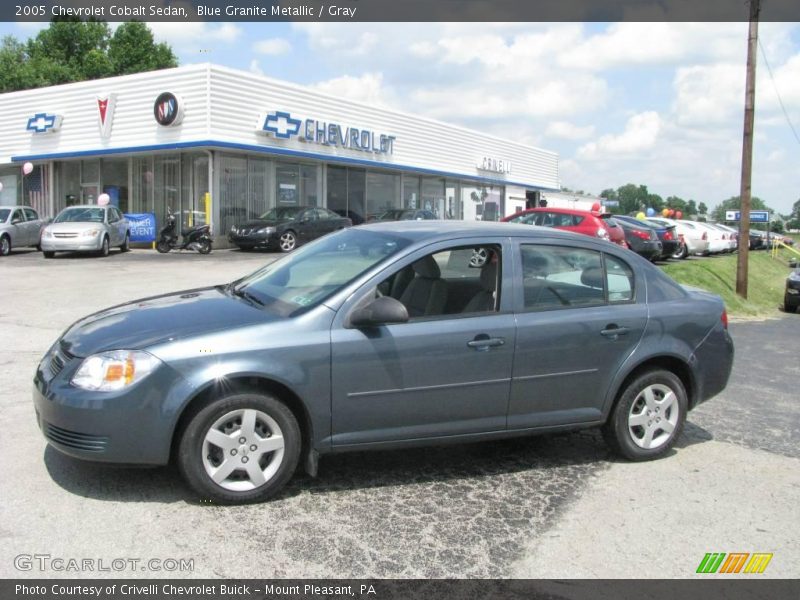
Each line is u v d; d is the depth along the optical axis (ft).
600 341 15.43
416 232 15.25
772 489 14.98
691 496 14.44
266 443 13.00
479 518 13.00
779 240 142.10
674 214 114.83
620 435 16.02
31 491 13.08
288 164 83.92
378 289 13.85
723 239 98.02
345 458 15.84
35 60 149.07
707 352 16.76
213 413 12.55
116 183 83.05
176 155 78.07
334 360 13.17
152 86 73.41
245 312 13.84
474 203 123.34
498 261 14.96
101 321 14.08
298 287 14.65
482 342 14.25
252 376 12.62
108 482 13.62
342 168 92.73
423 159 103.24
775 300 69.00
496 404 14.62
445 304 14.42
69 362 12.78
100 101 76.64
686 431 19.15
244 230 69.92
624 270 16.35
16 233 67.67
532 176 137.08
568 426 15.51
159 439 12.32
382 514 12.97
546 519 13.08
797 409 22.30
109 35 159.33
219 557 11.10
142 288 41.27
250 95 73.92
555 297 15.34
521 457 16.44
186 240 69.87
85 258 62.75
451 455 16.39
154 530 11.84
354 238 16.15
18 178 91.09
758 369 29.66
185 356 12.43
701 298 17.29
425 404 14.01
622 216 72.74
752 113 59.82
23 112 84.94
